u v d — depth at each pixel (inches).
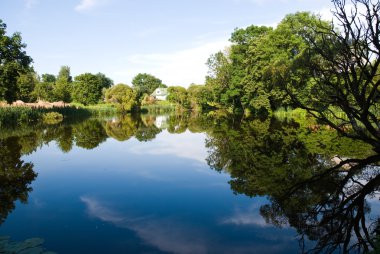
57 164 487.8
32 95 1999.3
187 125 1230.3
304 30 1238.3
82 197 323.0
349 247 205.3
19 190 347.9
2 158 523.2
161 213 276.7
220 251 204.7
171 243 215.6
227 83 1863.9
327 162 436.5
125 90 2368.4
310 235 226.2
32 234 229.6
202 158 534.9
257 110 1641.2
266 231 234.8
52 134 861.2
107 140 778.2
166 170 450.9
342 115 929.5
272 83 1267.2
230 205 295.7
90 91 2780.5
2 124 1074.1
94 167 469.4
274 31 1448.1
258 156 516.4
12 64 1133.7
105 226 246.2
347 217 252.2
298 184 346.6
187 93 2573.8
